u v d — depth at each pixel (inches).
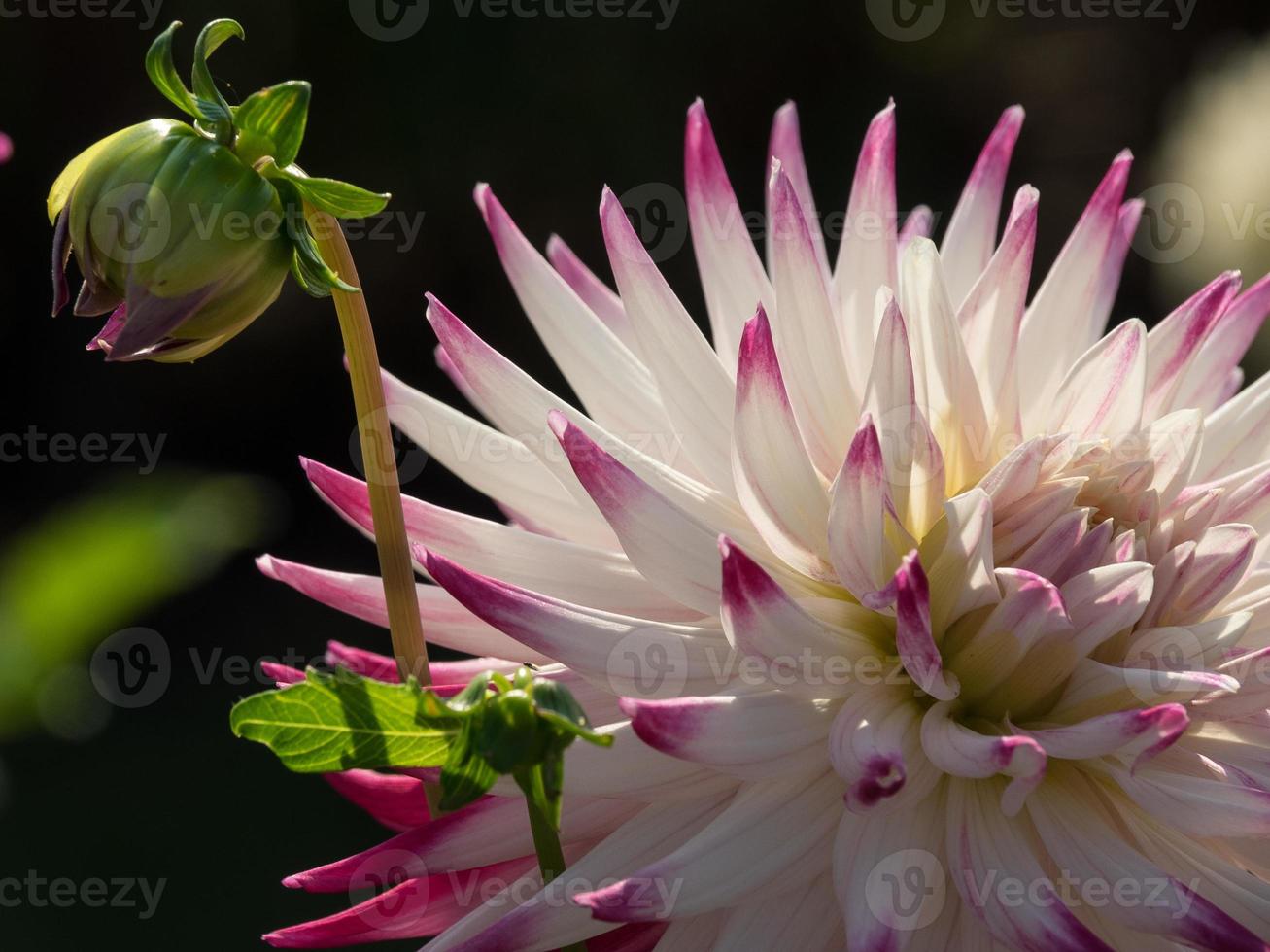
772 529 15.2
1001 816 15.1
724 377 15.7
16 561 16.5
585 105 65.6
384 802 16.2
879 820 14.9
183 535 16.8
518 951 14.4
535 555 15.6
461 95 65.0
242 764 50.5
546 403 15.6
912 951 15.0
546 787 13.4
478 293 66.5
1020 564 15.2
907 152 70.9
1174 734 14.2
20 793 47.7
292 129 14.0
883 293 15.1
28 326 66.9
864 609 15.6
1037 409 16.4
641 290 15.6
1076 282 16.5
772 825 14.8
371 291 66.0
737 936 14.8
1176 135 59.5
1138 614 14.8
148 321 13.8
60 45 64.3
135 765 49.9
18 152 65.2
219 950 41.1
